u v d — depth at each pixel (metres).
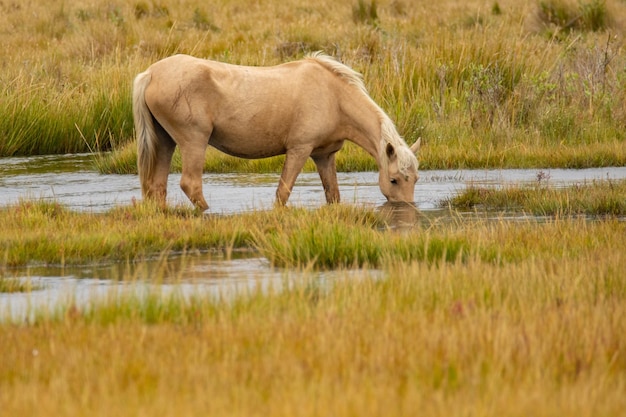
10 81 58.34
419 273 21.77
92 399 14.05
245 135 34.97
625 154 48.31
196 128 34.09
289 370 15.07
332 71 36.34
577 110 54.59
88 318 18.78
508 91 57.66
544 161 48.00
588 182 41.69
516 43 62.72
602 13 83.44
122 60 69.38
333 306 18.73
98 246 27.23
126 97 57.44
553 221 32.72
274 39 76.50
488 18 84.62
